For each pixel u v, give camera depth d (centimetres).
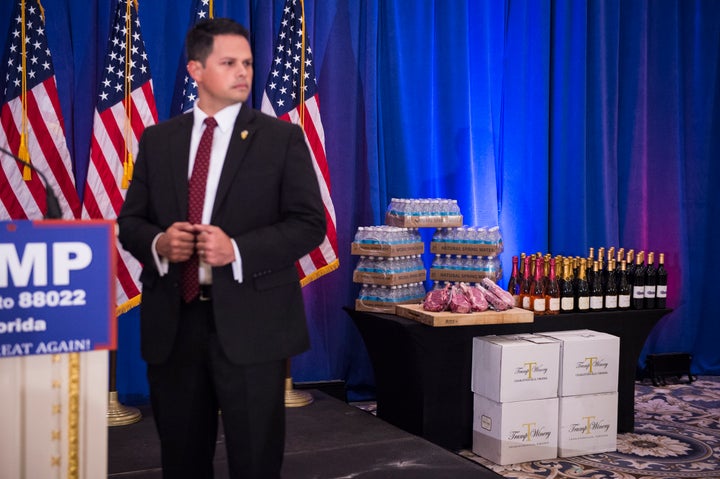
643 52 538
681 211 548
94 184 390
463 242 418
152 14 427
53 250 148
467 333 369
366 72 471
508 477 334
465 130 489
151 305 196
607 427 371
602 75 522
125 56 403
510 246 510
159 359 191
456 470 312
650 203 552
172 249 181
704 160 557
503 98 512
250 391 191
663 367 530
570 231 517
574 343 362
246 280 191
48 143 384
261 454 193
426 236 493
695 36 552
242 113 199
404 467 315
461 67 487
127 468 311
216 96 195
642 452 373
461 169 490
